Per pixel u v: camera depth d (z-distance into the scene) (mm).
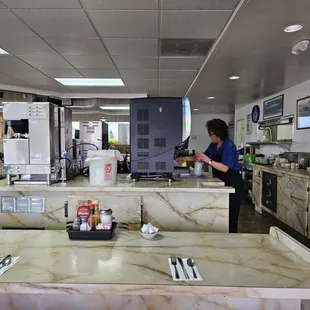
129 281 1009
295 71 4016
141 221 2145
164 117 2264
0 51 3502
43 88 5934
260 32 2686
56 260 1188
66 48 3389
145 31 2836
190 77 4742
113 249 1313
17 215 2215
